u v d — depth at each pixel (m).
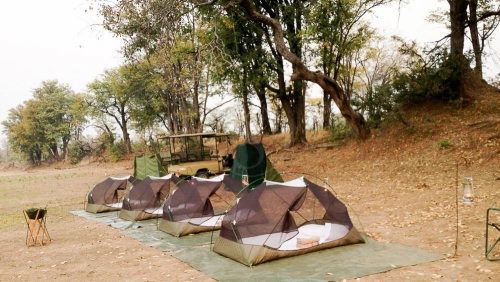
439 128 18.98
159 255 8.70
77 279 7.36
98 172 39.22
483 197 11.16
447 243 7.98
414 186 14.23
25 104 80.44
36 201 19.81
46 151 82.44
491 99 19.44
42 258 9.00
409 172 16.27
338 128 26.86
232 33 24.45
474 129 17.36
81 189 24.58
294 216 9.07
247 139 31.81
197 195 11.13
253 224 8.10
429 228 9.23
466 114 19.19
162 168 20.50
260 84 25.11
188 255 8.52
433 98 21.19
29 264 8.58
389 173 17.03
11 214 16.16
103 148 62.69
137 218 12.89
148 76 46.44
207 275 7.09
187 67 28.28
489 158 14.77
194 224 10.66
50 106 76.75
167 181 13.59
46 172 49.94
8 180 37.19
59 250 9.65
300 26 25.33
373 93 23.30
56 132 75.94
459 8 20.05
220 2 22.64
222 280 6.75
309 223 9.09
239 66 23.92
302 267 7.21
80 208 16.66
